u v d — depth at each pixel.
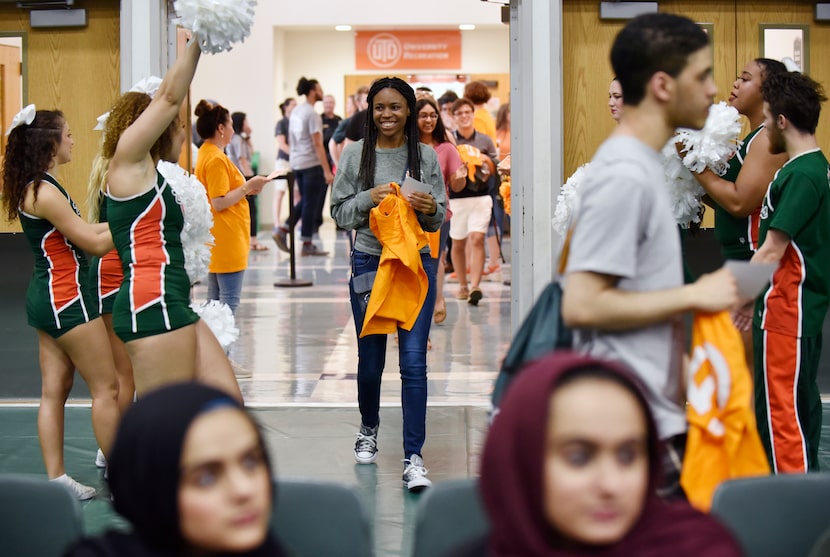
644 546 1.54
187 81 3.76
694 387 2.32
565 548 1.51
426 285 4.68
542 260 6.29
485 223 9.89
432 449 5.32
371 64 20.48
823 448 5.28
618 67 2.38
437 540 2.32
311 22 19.09
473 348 7.91
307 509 2.35
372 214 4.59
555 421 1.48
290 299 10.42
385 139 4.81
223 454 1.51
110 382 4.54
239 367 7.20
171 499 1.50
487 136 10.66
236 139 14.64
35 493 2.46
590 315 2.26
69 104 6.45
